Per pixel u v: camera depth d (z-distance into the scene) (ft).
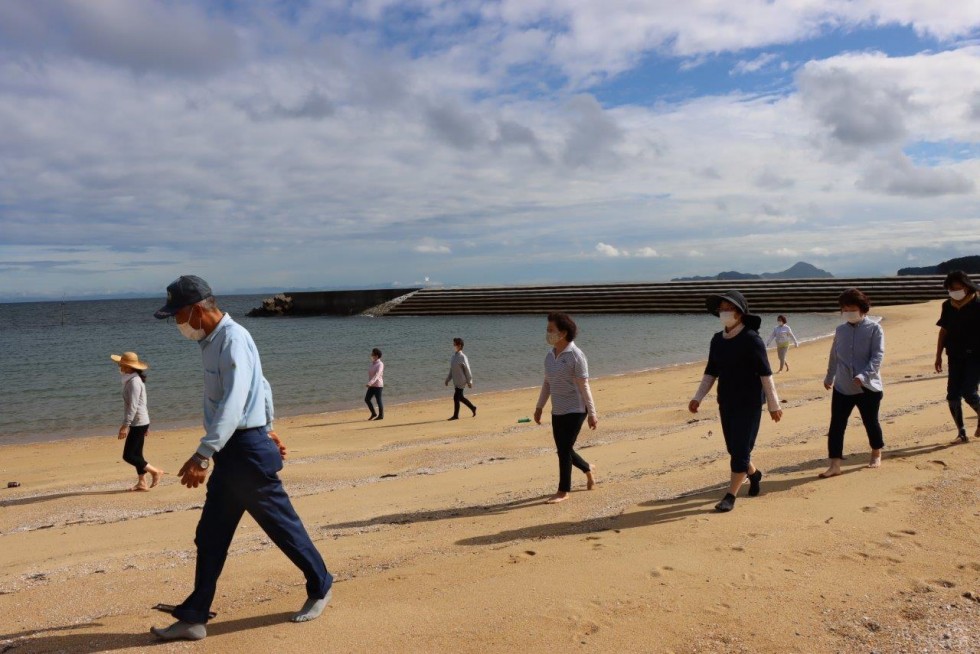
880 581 14.12
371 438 45.60
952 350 26.30
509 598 13.65
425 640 11.94
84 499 29.71
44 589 16.31
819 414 37.83
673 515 19.90
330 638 12.11
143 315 408.87
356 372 94.58
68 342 185.88
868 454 26.00
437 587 14.51
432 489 27.40
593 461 30.71
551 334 23.21
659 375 80.18
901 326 125.59
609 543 17.30
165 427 56.80
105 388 83.30
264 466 12.40
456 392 53.16
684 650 11.53
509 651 11.52
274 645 11.90
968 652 11.28
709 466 26.91
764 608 12.99
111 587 16.24
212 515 12.49
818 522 18.04
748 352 19.72
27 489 33.17
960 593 13.48
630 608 13.07
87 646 12.27
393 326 211.41
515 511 22.52
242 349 12.30
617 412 49.52
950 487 20.36
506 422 49.29
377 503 25.53
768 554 15.79
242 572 16.92
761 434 33.01
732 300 19.79
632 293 242.58
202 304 12.32
